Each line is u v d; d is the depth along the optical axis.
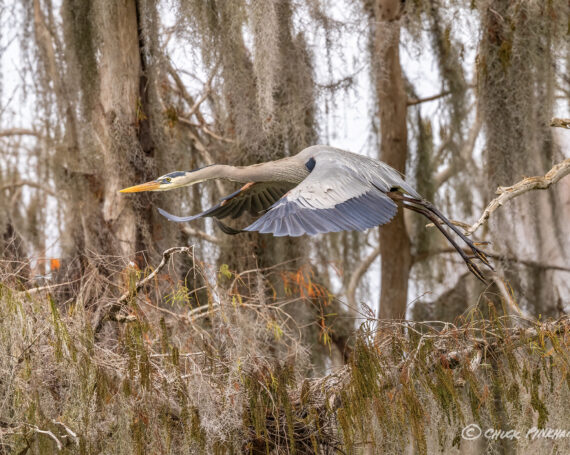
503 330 8.25
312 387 8.71
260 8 12.55
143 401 8.05
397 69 16.16
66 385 8.27
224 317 9.29
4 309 8.02
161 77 13.31
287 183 8.73
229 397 8.41
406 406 8.10
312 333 14.52
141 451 7.83
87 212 12.77
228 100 13.63
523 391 8.39
